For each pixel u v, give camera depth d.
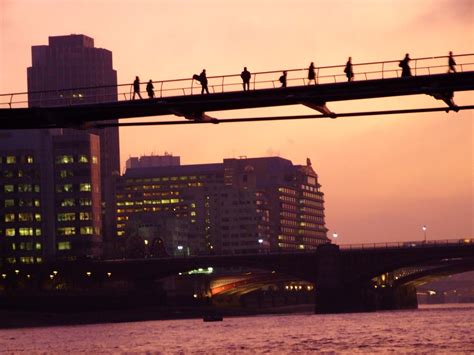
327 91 103.44
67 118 114.75
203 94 107.88
